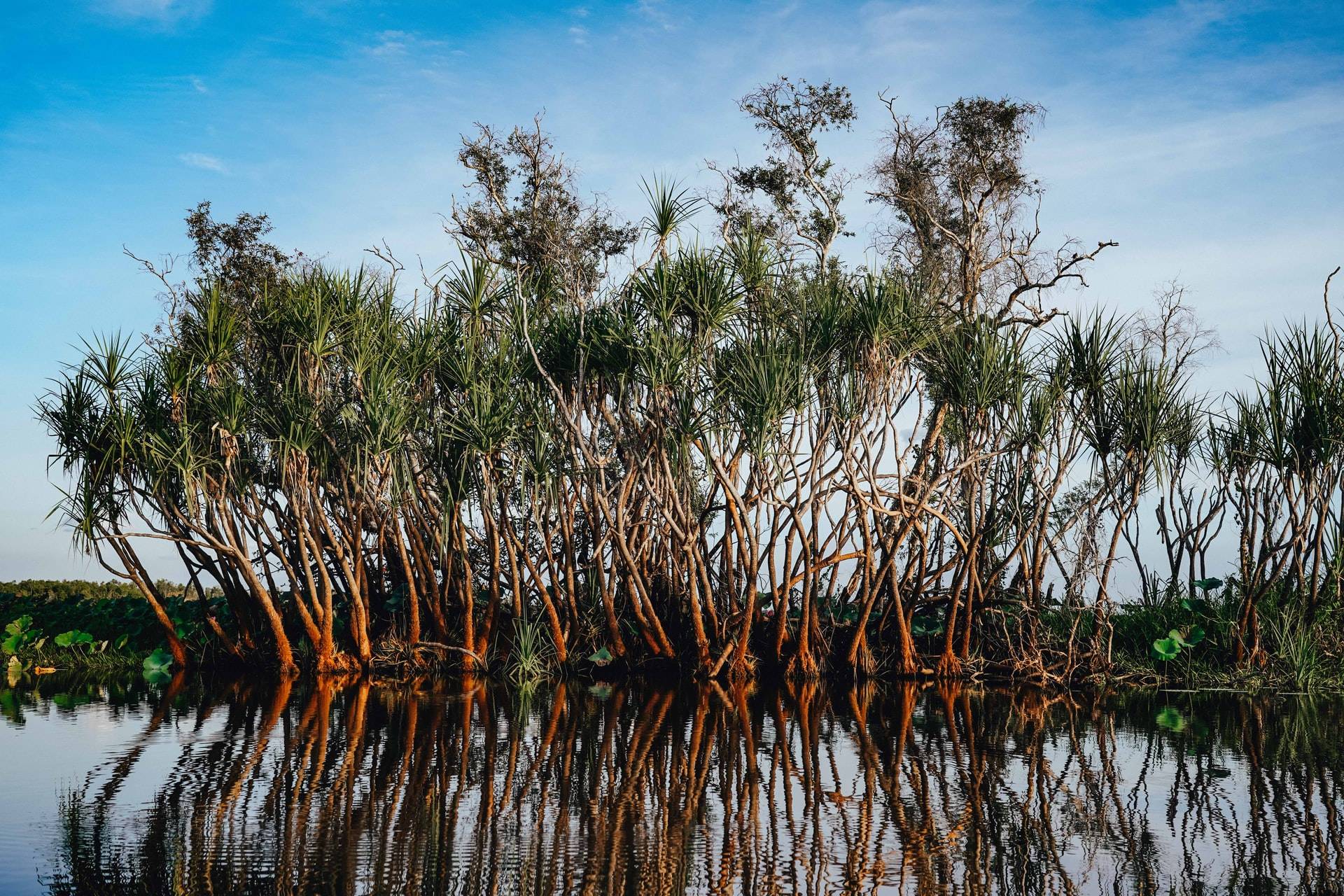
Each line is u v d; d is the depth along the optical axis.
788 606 16.11
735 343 14.14
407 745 9.27
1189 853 5.99
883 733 10.11
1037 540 14.70
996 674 15.01
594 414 15.41
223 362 14.88
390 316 15.55
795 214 18.06
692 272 13.77
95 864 5.58
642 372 14.16
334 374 15.53
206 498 14.91
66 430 14.20
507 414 14.54
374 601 17.09
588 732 10.09
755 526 15.03
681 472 14.51
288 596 17.67
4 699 12.31
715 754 8.97
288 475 14.55
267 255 19.45
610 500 15.98
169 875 5.42
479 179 18.25
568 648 15.80
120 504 15.11
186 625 17.42
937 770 8.30
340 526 16.20
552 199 17.77
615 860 5.79
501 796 7.30
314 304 14.65
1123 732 10.20
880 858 5.87
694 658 15.48
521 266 17.28
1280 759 8.82
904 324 13.79
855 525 16.09
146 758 8.52
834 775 8.09
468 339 15.26
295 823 6.48
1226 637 14.62
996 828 6.53
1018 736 9.97
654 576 16.53
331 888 5.26
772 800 7.24
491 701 12.46
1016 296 17.05
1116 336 14.24
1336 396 13.66
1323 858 5.90
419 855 5.84
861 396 13.86
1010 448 14.77
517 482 15.84
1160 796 7.42
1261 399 14.25
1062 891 5.34
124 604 18.73
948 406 14.83
